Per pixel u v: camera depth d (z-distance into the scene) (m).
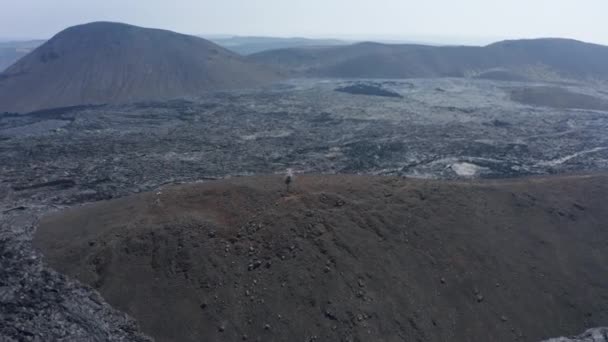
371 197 29.56
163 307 21.81
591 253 29.17
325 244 24.94
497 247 27.88
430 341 22.00
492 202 31.44
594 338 23.73
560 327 24.33
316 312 22.02
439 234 27.59
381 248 25.67
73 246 25.34
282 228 25.62
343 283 23.31
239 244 24.80
